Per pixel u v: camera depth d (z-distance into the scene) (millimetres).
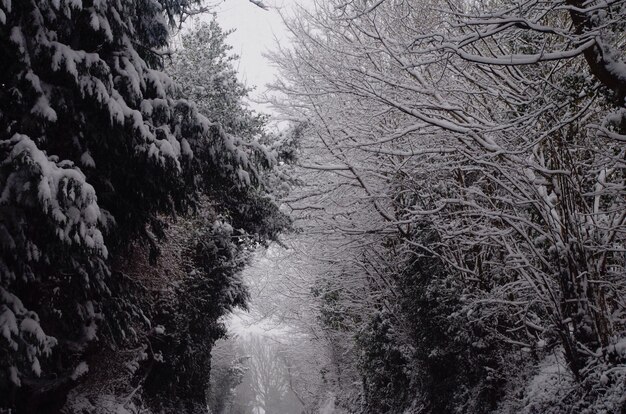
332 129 13633
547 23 8906
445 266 13570
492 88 10578
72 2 6191
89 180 7809
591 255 8500
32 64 6535
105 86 6949
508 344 12234
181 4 8719
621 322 8727
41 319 7441
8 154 5727
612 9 6754
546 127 8539
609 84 6402
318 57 13438
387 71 12672
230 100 13906
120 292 8555
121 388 11477
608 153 8039
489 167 10547
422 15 11445
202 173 8875
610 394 7562
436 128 11242
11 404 7070
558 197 8820
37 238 6246
